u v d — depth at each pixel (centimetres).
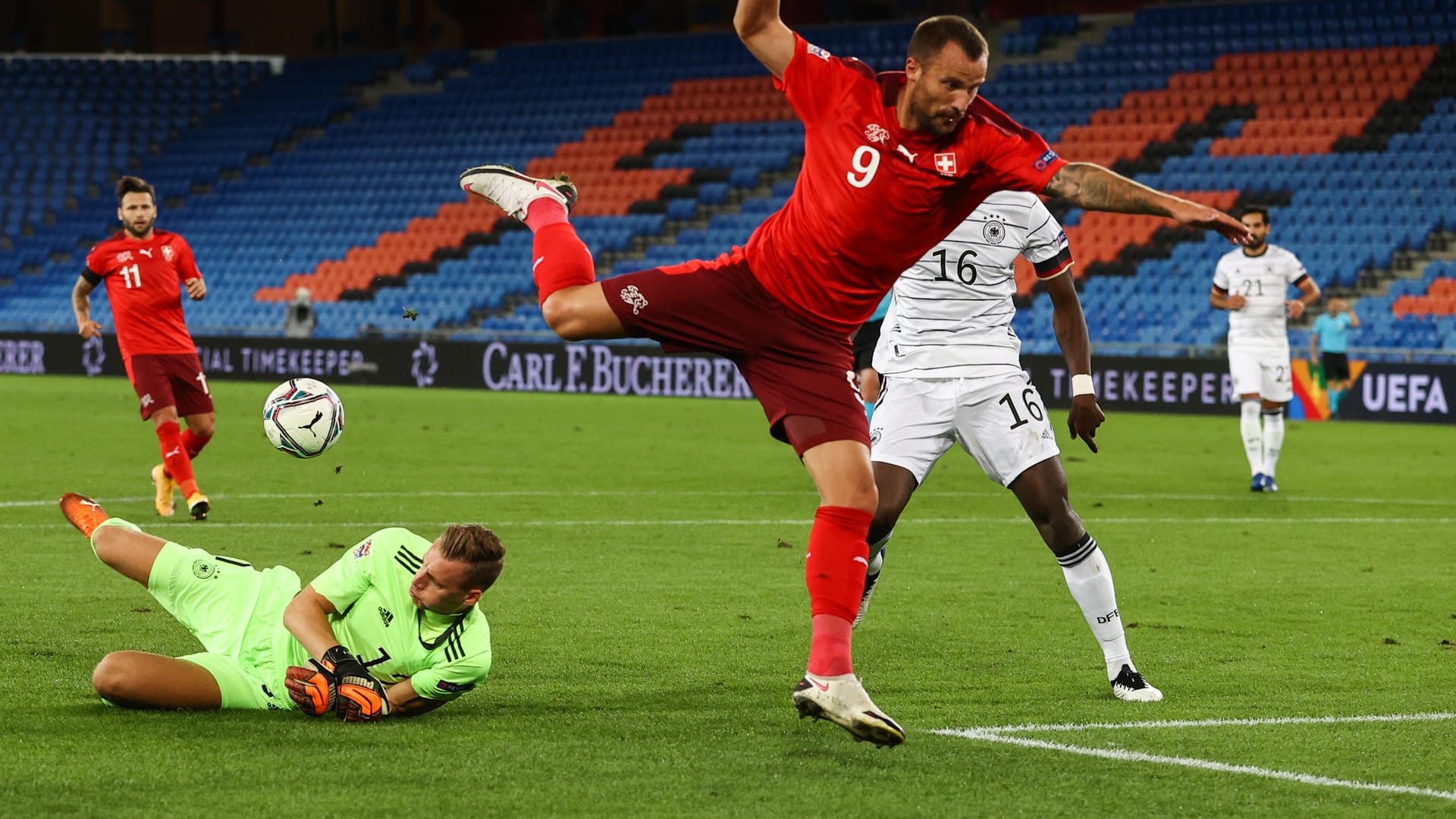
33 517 3547
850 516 1550
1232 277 4712
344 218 12588
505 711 1755
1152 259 9912
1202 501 4409
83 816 1299
